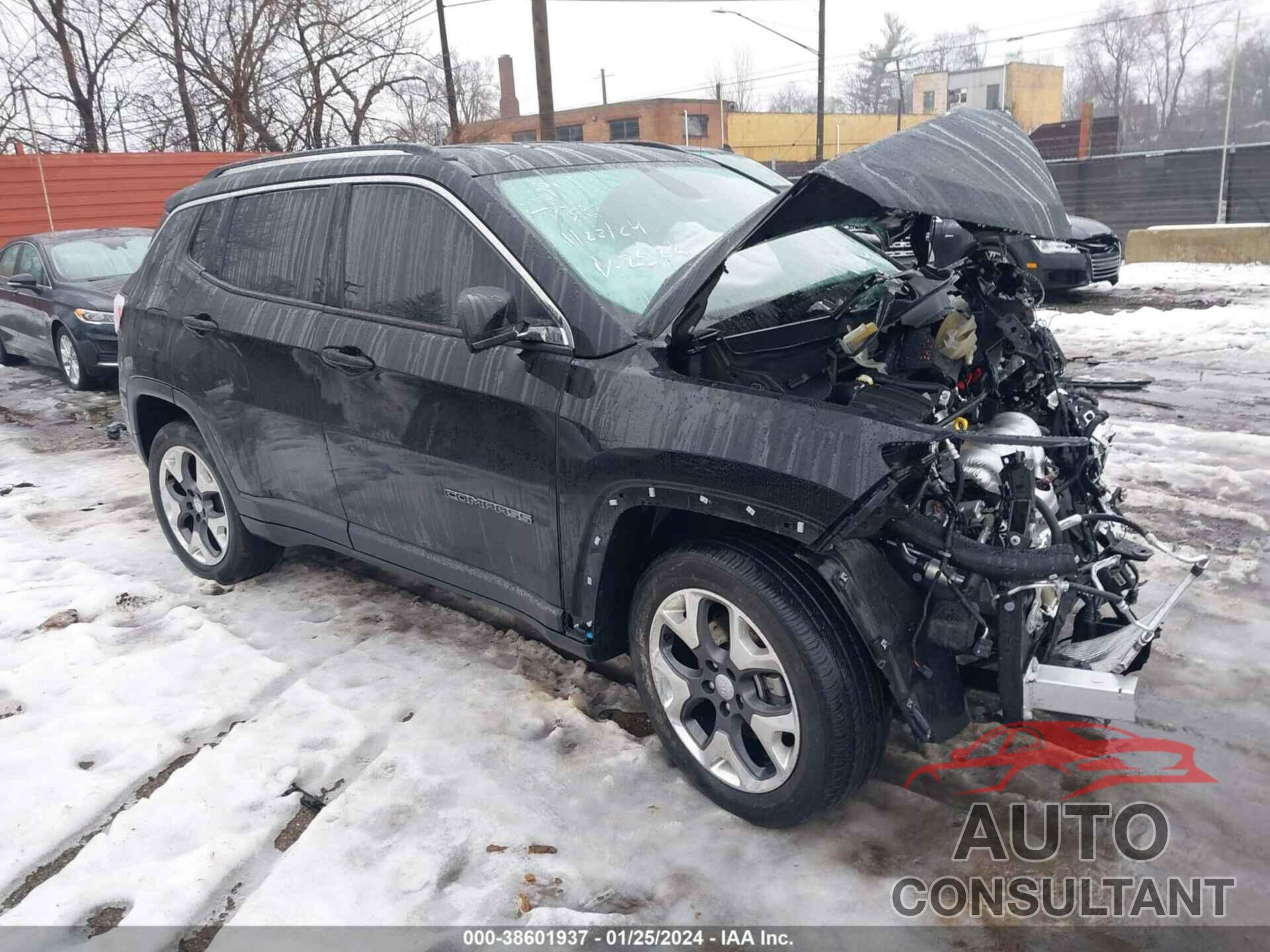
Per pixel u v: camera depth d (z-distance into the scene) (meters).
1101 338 10.06
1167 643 3.67
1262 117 60.00
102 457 7.48
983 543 2.47
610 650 3.14
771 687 2.70
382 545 3.76
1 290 11.28
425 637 4.12
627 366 2.83
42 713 3.60
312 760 3.21
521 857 2.73
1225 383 7.68
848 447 2.42
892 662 2.49
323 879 2.65
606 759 3.16
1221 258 15.84
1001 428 3.02
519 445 3.07
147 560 5.19
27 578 4.95
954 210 2.52
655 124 49.78
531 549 3.17
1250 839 2.67
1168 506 5.00
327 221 3.79
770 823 2.75
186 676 3.81
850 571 2.48
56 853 2.87
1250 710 3.23
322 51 25.12
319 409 3.76
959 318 2.99
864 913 2.48
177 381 4.43
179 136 25.94
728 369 2.82
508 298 2.90
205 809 2.99
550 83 18.34
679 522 3.02
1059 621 2.75
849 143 49.44
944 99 62.25
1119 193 22.66
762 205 3.72
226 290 4.20
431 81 26.56
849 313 3.13
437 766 3.15
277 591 4.67
